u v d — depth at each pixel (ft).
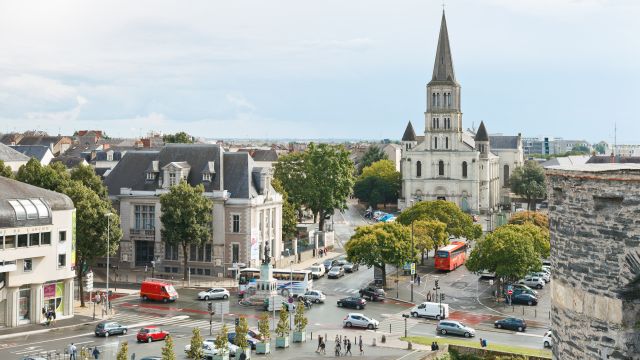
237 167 433.07
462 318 325.42
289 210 476.13
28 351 260.42
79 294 354.33
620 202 79.15
